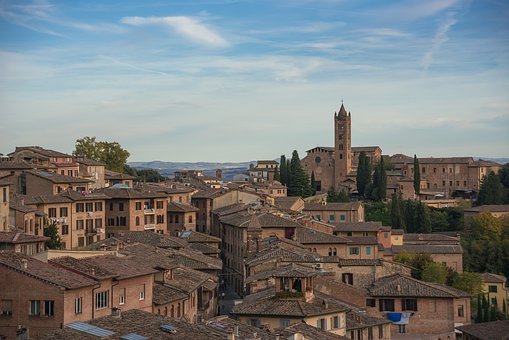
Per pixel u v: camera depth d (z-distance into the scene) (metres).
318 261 141.50
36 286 83.94
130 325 78.06
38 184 199.50
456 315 149.25
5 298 84.38
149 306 103.44
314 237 186.38
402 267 146.62
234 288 188.38
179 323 81.50
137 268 102.06
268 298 107.50
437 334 135.62
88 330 75.00
